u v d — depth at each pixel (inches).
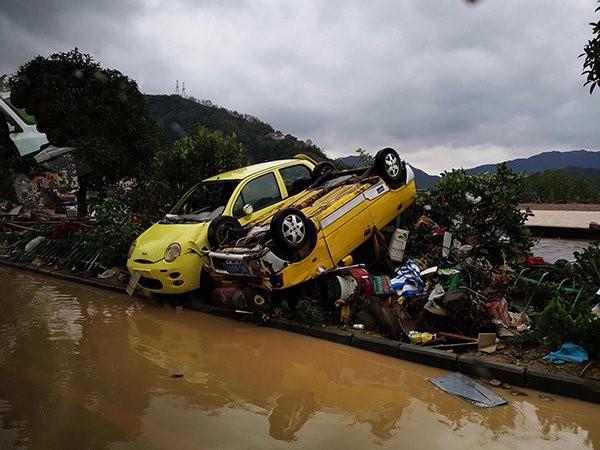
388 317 224.5
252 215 322.3
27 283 398.6
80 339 238.4
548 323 190.7
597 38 194.1
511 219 310.2
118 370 193.2
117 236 398.9
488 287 258.8
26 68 703.7
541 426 142.6
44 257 477.1
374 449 129.3
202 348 223.5
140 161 767.7
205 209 328.8
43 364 200.7
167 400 162.7
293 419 148.0
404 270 276.7
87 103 695.7
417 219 351.9
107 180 773.9
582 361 175.6
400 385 176.9
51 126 684.7
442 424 144.3
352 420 147.4
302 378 184.1
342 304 248.5
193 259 294.2
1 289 372.5
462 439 134.6
